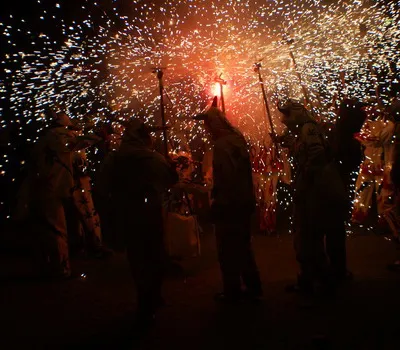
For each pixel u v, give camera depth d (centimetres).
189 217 721
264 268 699
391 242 784
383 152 802
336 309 535
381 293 574
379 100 790
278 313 533
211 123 566
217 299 579
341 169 948
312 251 578
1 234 962
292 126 595
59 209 687
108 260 766
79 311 568
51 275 685
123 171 529
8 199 1027
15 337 505
